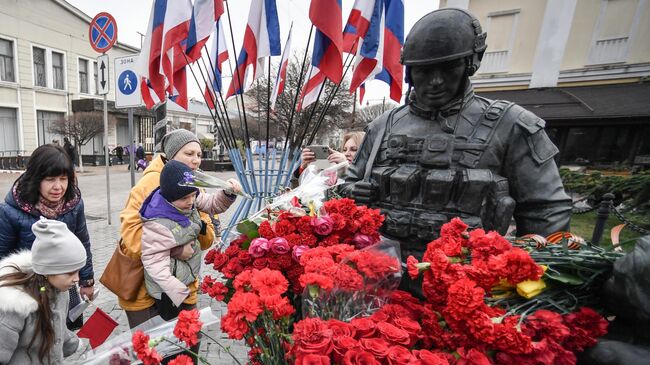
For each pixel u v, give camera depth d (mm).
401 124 1607
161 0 3008
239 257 1361
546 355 868
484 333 858
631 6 9227
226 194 2193
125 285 1943
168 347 1300
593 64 9750
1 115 18109
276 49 3057
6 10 17578
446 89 1388
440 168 1412
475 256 1055
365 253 1101
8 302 1330
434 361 808
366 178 1640
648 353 843
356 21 3049
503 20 10531
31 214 2029
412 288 1454
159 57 3078
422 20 1379
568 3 9484
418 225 1389
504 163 1395
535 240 1210
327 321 933
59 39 19969
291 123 3137
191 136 2363
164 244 1813
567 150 9070
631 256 880
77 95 21156
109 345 1382
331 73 2613
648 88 8859
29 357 1448
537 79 10023
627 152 8422
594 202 7215
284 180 3105
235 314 957
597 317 959
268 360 1038
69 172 2113
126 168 19312
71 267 1449
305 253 1148
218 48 3834
